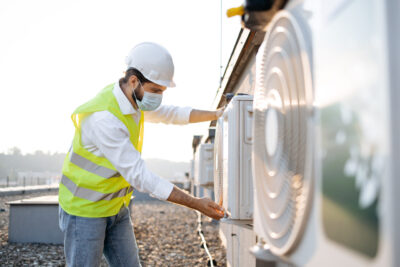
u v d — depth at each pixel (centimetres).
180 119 277
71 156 213
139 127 228
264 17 111
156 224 891
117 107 208
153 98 217
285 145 97
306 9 84
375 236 55
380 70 54
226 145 213
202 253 572
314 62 80
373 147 56
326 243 73
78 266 203
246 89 400
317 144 77
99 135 198
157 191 195
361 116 60
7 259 527
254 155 129
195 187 1511
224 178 221
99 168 208
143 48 213
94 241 205
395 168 51
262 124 121
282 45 101
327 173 72
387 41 52
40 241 642
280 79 103
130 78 211
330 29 72
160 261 527
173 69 219
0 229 779
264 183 117
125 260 228
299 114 88
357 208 60
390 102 52
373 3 56
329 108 72
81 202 205
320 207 75
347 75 65
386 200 52
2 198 1602
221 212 202
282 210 97
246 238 296
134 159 198
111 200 213
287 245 93
